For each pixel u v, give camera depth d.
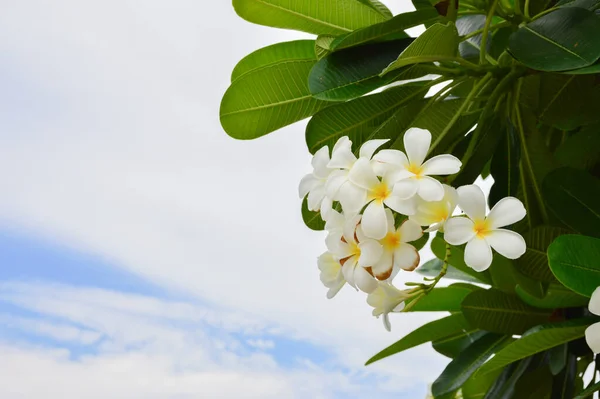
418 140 0.87
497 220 0.85
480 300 1.14
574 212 1.00
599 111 1.08
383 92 1.04
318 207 0.92
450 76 1.03
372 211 0.85
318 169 0.92
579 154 1.08
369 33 0.98
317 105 1.10
